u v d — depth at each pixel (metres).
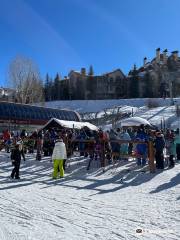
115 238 6.98
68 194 11.88
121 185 13.39
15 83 70.31
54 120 27.81
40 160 21.70
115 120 44.62
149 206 9.86
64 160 17.06
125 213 9.12
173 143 17.41
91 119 53.97
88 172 16.73
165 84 85.88
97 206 9.99
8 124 35.78
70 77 98.19
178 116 50.56
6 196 11.55
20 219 8.49
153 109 60.25
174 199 10.64
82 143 21.95
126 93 93.06
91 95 96.25
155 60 104.06
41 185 13.81
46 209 9.62
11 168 18.94
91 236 7.12
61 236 7.11
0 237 6.94
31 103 70.81
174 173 15.37
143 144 17.28
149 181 13.93
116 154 17.84
